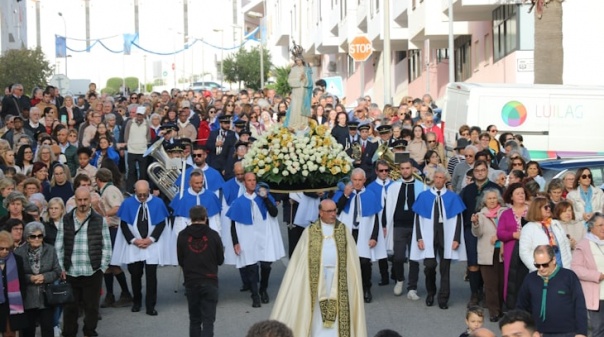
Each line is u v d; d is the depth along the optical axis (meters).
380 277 17.03
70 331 12.99
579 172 15.25
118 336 13.41
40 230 11.99
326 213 11.89
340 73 59.38
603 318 11.94
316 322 11.79
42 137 20.75
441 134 23.50
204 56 101.50
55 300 11.99
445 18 34.81
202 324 12.38
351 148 21.03
